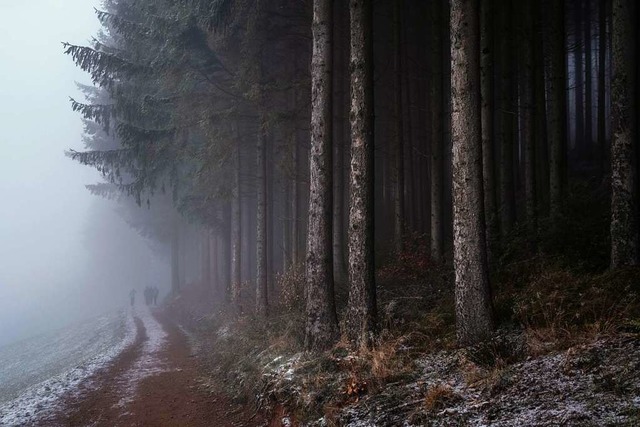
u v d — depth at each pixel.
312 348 9.58
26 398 10.69
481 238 7.64
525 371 5.82
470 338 7.51
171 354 17.03
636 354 5.25
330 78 10.06
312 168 10.03
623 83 8.29
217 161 16.75
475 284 7.58
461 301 7.68
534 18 15.25
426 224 22.11
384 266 14.65
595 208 11.55
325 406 6.80
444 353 7.56
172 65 15.22
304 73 16.08
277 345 10.88
